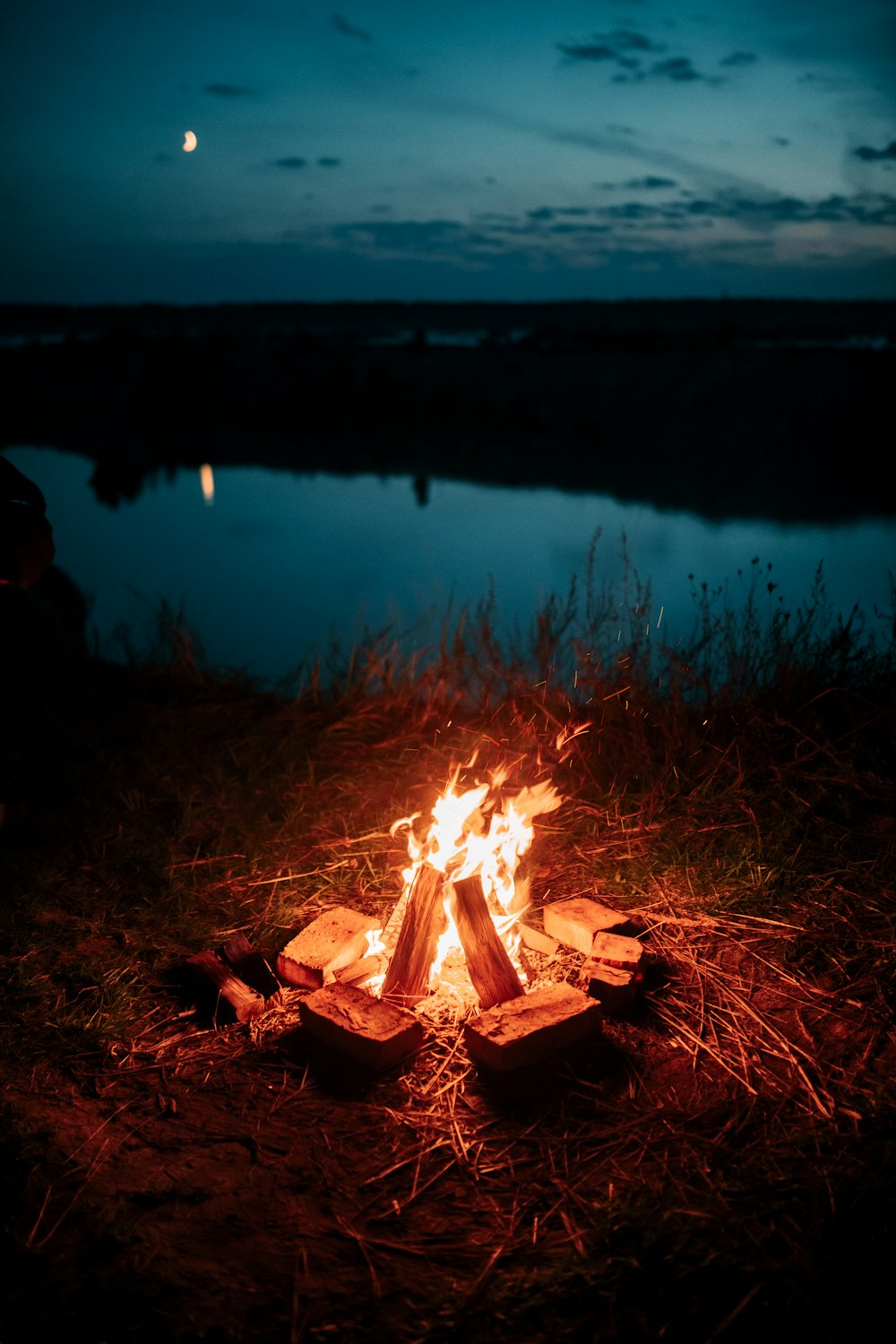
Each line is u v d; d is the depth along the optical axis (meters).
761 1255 1.97
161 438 31.16
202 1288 1.97
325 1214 2.15
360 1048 2.60
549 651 4.88
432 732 4.82
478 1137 2.37
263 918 3.32
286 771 4.39
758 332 50.03
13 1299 1.95
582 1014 2.65
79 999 2.89
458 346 37.94
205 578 15.71
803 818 3.69
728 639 4.66
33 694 5.20
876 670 4.63
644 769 4.07
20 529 2.51
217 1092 2.53
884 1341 1.79
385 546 17.36
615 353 31.20
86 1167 2.28
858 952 2.97
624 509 19.41
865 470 21.20
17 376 37.81
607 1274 1.95
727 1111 2.40
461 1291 1.95
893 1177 2.12
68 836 3.86
